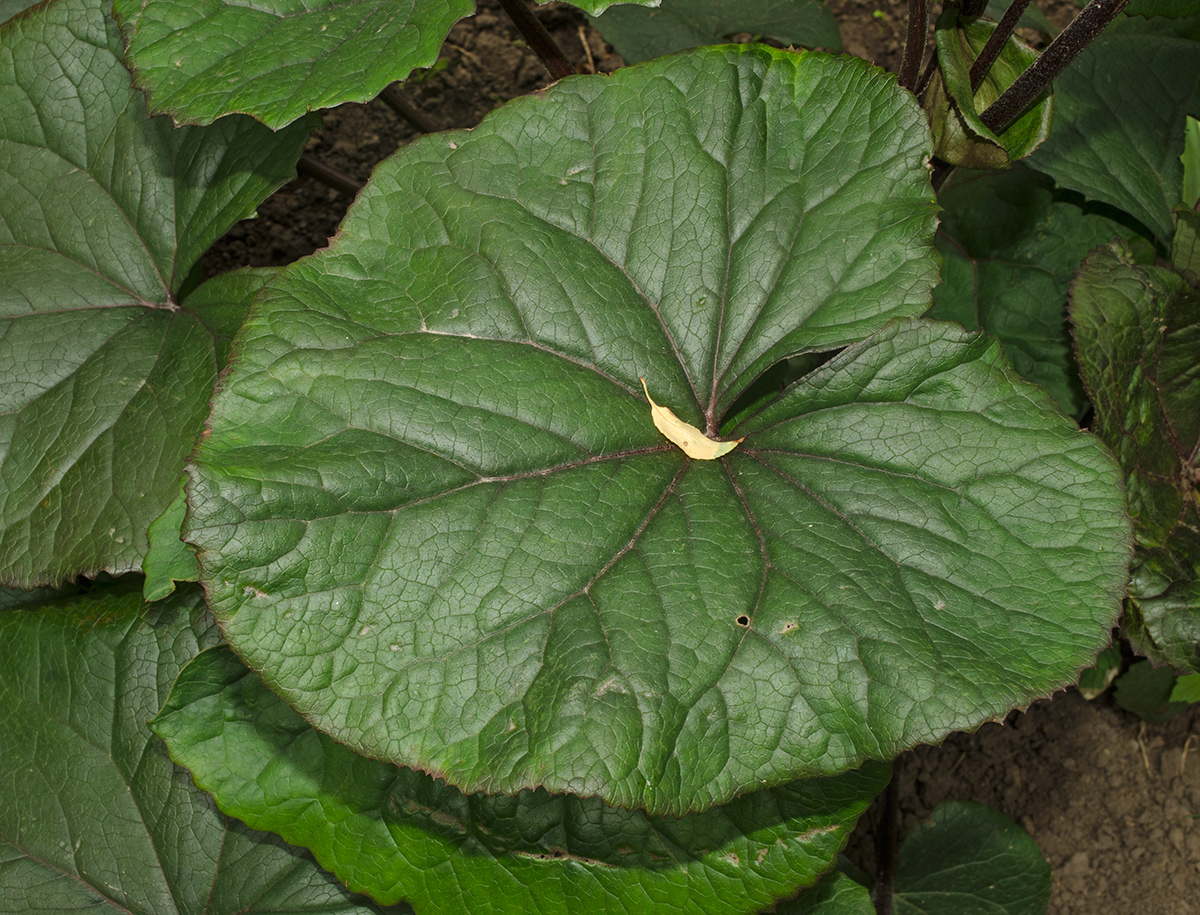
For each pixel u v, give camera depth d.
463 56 0.90
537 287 0.61
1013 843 0.75
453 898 0.61
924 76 0.69
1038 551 0.57
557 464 0.59
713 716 0.56
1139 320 0.70
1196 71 0.76
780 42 0.89
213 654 0.62
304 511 0.56
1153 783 0.80
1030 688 0.55
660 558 0.58
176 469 0.64
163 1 0.62
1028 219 0.75
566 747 0.55
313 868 0.64
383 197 0.61
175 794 0.65
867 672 0.56
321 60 0.61
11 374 0.67
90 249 0.69
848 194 0.62
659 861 0.62
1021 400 0.59
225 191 0.68
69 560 0.64
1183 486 0.70
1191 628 0.66
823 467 0.59
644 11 0.81
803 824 0.62
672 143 0.62
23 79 0.69
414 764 0.55
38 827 0.64
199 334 0.67
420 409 0.58
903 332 0.60
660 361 0.61
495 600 0.56
